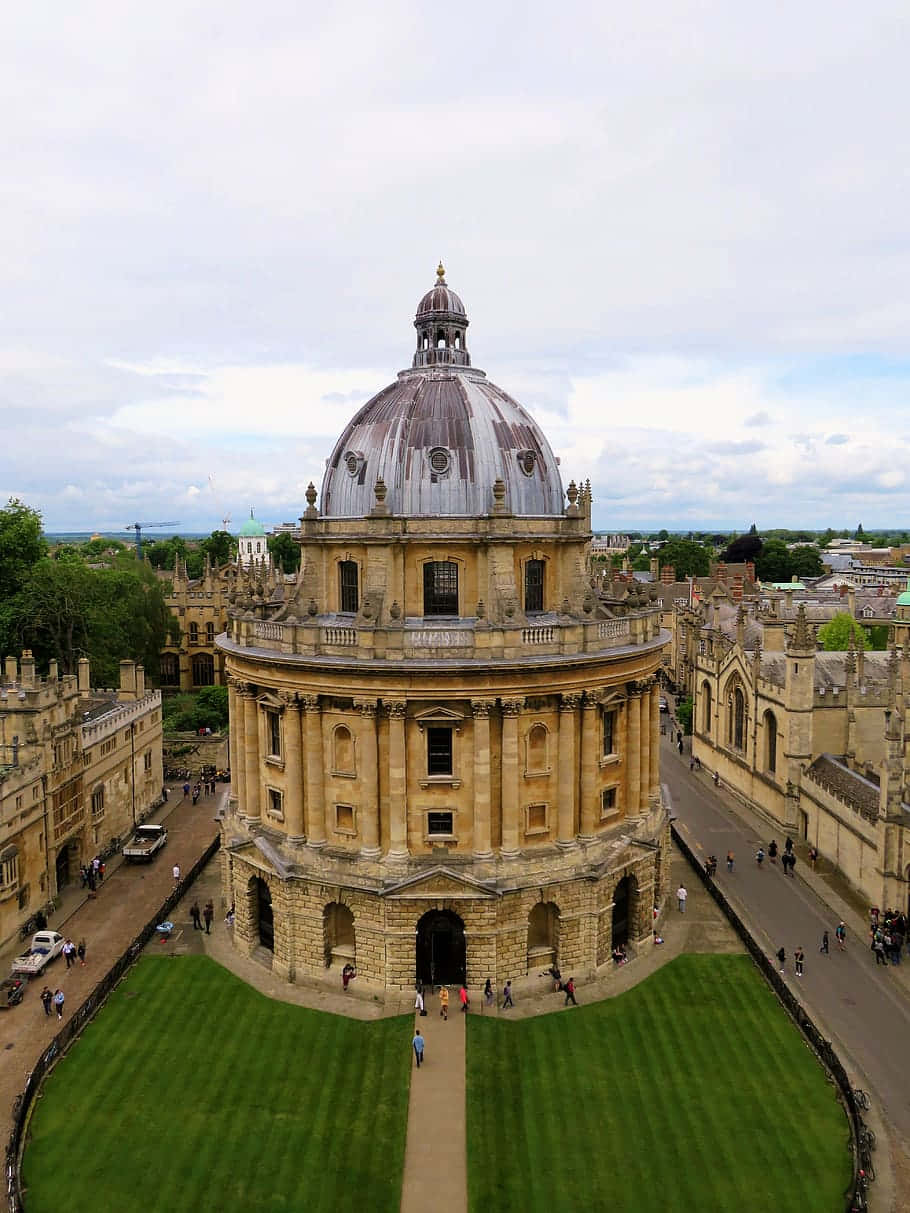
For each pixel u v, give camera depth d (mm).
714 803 89062
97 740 72438
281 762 54125
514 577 52969
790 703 77625
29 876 60812
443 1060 44500
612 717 55281
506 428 55688
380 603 51250
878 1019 48812
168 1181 36531
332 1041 46281
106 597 109250
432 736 50312
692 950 56344
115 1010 49562
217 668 138625
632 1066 44156
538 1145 38625
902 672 76625
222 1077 43406
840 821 68125
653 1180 36500
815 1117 40344
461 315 60406
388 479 53250
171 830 80875
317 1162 37562
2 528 101562
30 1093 41344
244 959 55656
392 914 49250
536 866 50625
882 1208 35062
